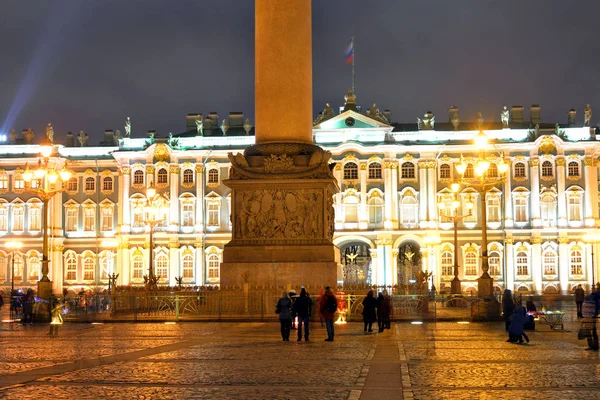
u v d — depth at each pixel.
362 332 36.25
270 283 43.41
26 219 110.88
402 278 103.44
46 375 21.36
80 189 111.19
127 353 27.00
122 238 107.94
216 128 115.44
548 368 22.64
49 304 45.56
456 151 106.56
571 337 34.25
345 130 106.94
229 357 25.61
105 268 110.44
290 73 44.25
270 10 44.41
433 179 106.31
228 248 44.00
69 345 30.30
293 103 44.28
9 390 18.88
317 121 107.62
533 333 36.81
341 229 106.19
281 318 31.56
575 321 47.28
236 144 108.75
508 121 110.94
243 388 19.08
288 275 43.31
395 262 105.75
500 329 38.06
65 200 111.38
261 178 44.12
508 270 105.25
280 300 31.70
